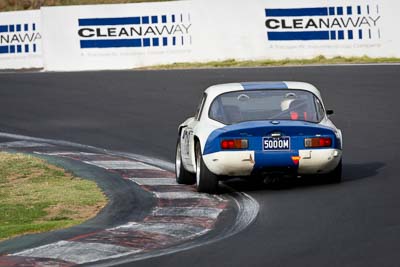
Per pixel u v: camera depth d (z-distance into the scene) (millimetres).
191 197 44344
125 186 48531
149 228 36719
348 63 102812
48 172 53469
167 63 113438
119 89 94625
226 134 43344
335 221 35781
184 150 48438
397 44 106250
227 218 38406
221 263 29484
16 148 65625
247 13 110688
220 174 43938
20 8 159750
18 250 33125
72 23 116938
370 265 28141
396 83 86250
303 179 47625
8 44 123562
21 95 94938
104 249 32844
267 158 43062
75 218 40469
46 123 78000
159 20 113812
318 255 29922
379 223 34812
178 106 82250
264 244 32156
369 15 106812
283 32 109438
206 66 108875
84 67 116375
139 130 71875
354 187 44156
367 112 73062
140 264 30031
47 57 117875
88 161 58219
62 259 31422
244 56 110875
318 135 43625
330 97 81000
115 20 115250
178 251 31875
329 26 108000
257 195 43781
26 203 44375
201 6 112250
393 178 46750
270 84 46812
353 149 58688
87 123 76812
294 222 36188
